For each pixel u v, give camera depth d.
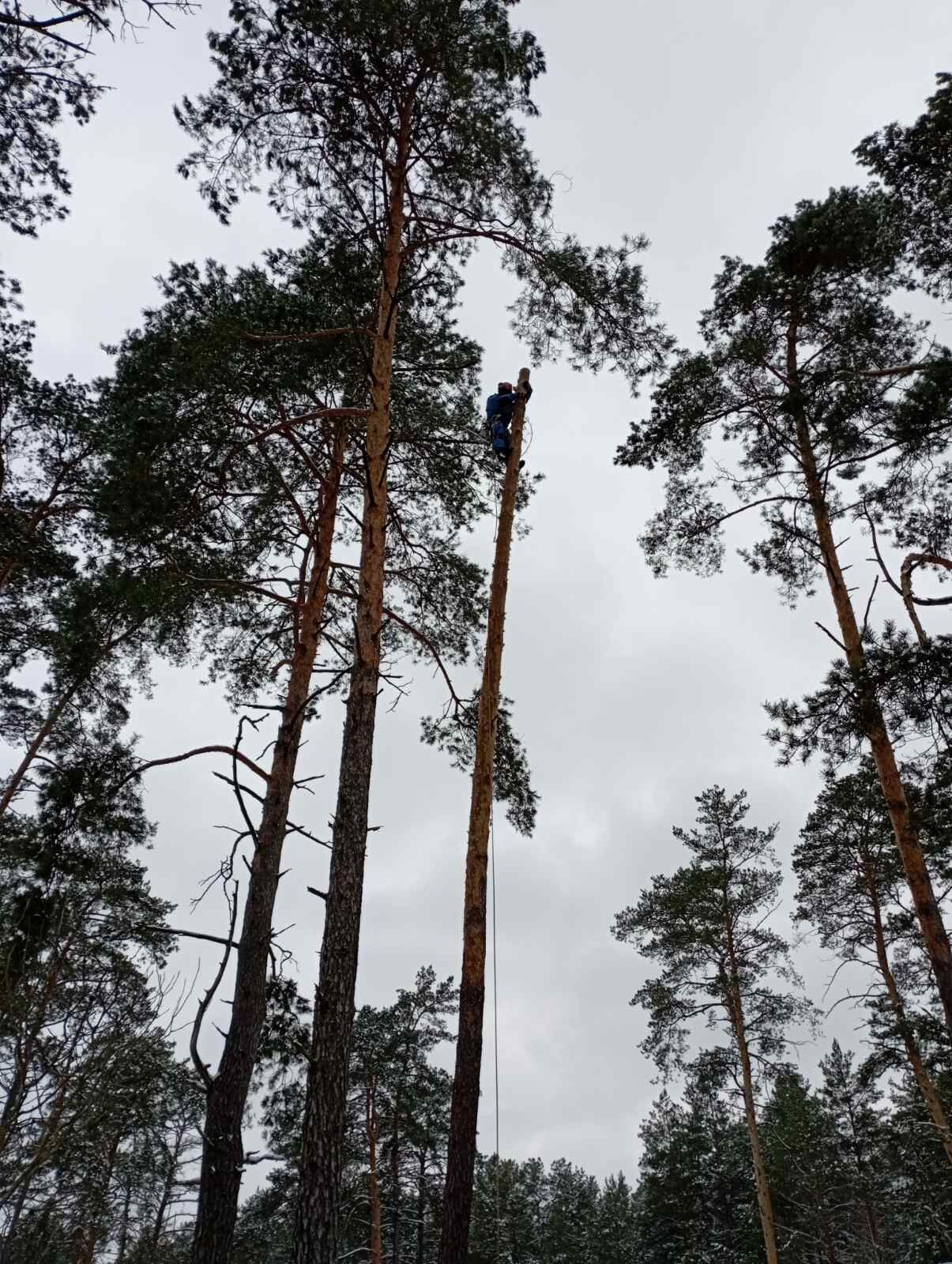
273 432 8.71
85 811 9.66
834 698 9.51
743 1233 29.66
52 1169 5.36
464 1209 5.08
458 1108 5.45
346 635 12.48
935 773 9.28
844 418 10.40
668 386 11.91
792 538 12.07
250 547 10.92
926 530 10.73
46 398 12.92
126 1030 5.81
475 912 6.11
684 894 20.53
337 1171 5.36
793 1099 28.91
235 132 8.87
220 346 8.64
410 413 11.20
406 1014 25.23
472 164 9.50
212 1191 6.78
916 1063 16.03
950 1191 21.20
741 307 11.79
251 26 8.35
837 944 17.98
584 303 9.98
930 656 8.33
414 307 11.13
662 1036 20.34
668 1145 32.19
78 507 13.22
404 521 12.10
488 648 7.15
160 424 8.57
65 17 5.79
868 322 11.09
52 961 5.83
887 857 17.12
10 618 13.70
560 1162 52.56
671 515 12.86
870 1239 27.59
